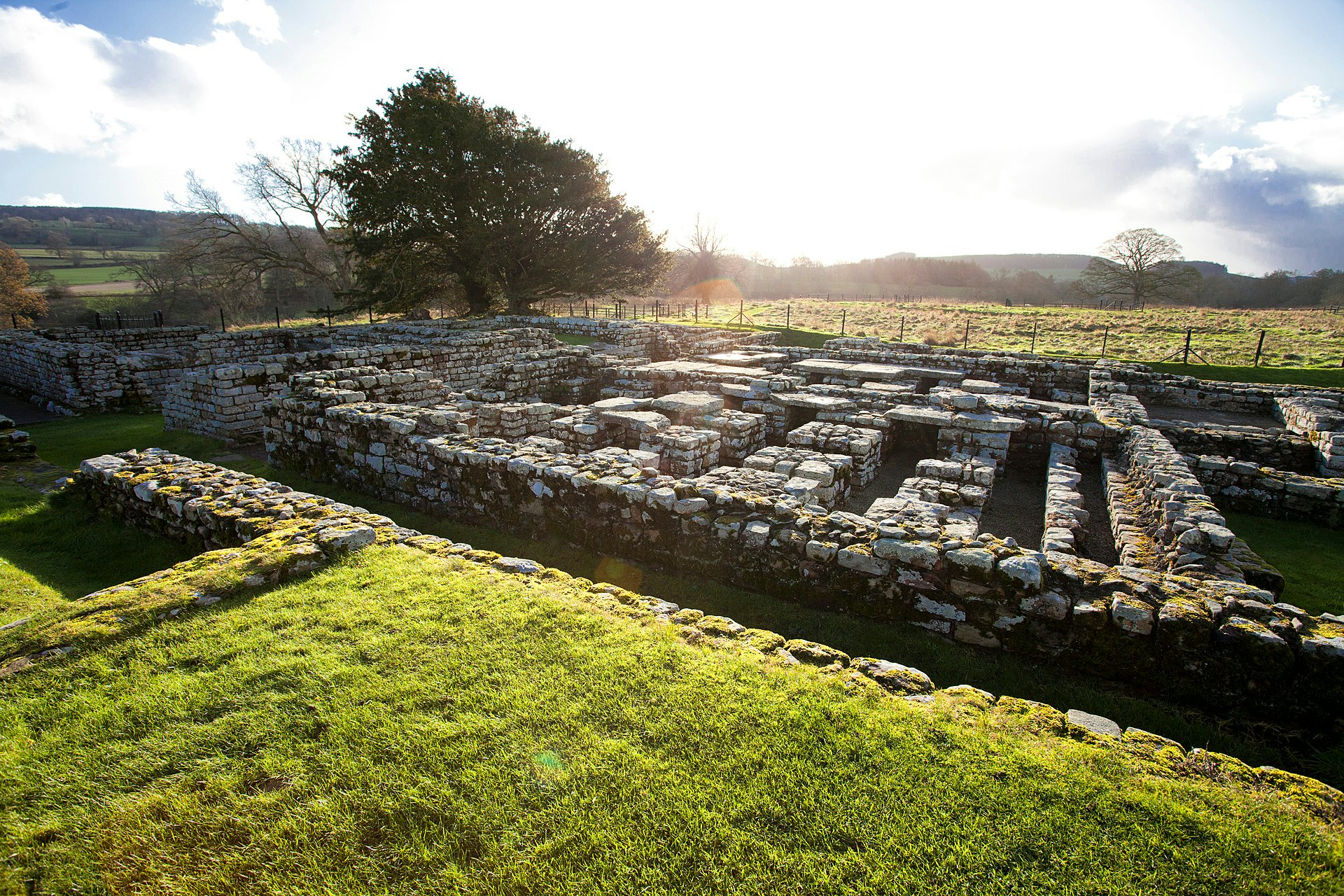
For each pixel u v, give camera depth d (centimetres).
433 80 3362
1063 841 265
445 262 3375
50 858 260
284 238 4094
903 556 515
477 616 436
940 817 276
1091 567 514
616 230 3581
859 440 979
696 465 951
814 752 313
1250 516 934
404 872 254
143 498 727
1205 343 2572
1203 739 409
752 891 243
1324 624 428
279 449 1060
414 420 863
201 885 250
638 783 293
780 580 570
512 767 304
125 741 325
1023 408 1156
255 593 472
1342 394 1497
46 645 396
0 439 995
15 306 3403
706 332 2433
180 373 1792
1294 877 249
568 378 1655
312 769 306
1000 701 367
